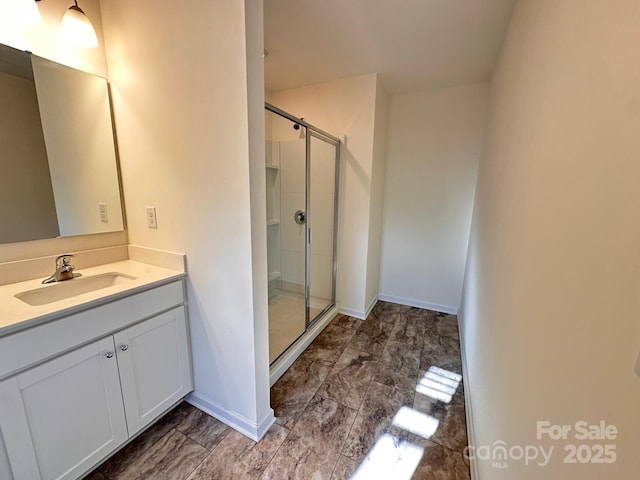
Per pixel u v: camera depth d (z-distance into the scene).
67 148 1.48
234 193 1.29
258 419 1.48
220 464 1.34
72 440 1.16
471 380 1.73
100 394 1.24
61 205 1.49
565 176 0.67
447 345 2.43
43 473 1.08
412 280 3.23
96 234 1.63
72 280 1.43
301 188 2.60
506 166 1.39
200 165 1.36
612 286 0.44
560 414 0.58
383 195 3.18
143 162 1.55
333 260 2.95
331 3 1.53
